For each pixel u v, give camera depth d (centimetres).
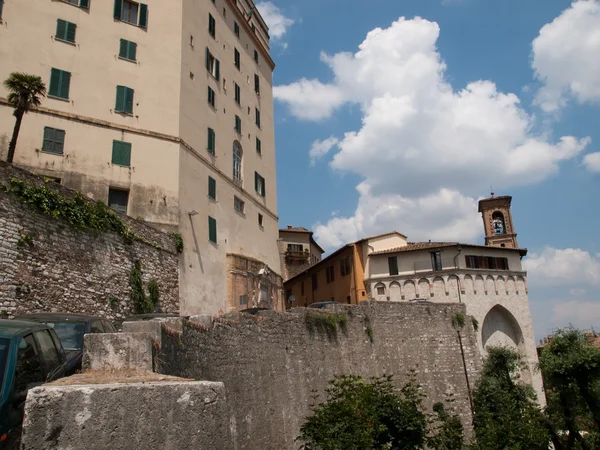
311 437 1647
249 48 5031
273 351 1936
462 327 3519
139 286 2492
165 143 3444
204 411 418
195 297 3309
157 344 925
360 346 2839
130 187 3231
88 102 3241
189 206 3500
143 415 395
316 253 7562
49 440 368
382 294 4744
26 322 879
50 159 3008
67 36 3262
